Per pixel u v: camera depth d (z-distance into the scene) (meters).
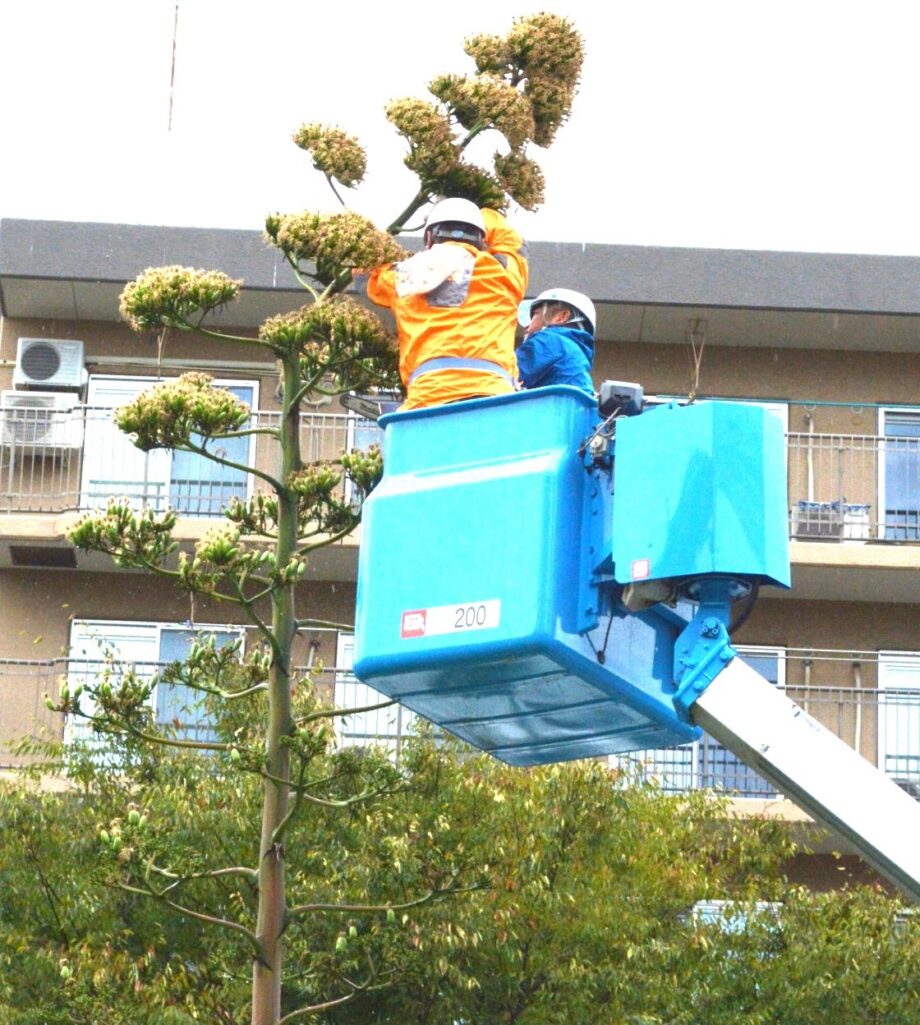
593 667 10.99
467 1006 19.58
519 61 14.87
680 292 29.97
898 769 28.98
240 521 15.16
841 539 29.55
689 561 10.52
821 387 30.84
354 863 19.14
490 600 11.10
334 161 14.59
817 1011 20.25
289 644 14.88
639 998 19.72
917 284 30.22
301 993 18.92
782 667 29.59
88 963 18.19
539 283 29.94
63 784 26.34
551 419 11.29
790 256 30.22
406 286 12.45
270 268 29.75
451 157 14.45
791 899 21.39
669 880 20.80
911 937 20.89
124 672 15.88
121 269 29.94
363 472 14.83
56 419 29.66
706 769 26.53
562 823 20.00
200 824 19.47
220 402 14.55
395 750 20.50
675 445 10.69
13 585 29.58
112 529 14.42
